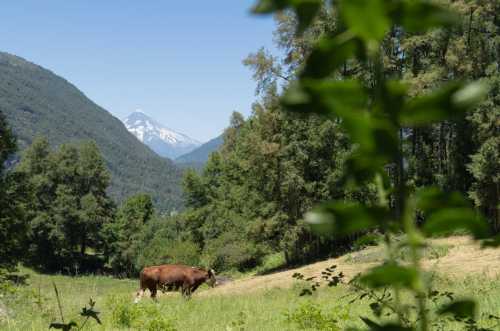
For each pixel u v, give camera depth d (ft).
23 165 215.92
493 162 92.27
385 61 85.25
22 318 29.71
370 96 1.85
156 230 214.69
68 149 222.48
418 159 104.99
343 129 1.86
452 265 58.90
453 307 2.19
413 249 2.09
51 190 215.72
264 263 141.18
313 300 40.98
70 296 42.42
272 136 107.24
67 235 210.59
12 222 76.43
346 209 1.89
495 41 102.58
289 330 27.40
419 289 1.93
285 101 1.74
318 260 103.60
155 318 30.94
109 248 218.38
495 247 2.21
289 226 107.86
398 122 1.82
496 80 94.48
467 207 2.05
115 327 29.60
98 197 224.74
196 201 193.67
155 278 53.52
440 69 96.63
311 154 105.29
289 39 81.10
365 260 68.18
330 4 1.77
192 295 56.90
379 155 1.90
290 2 1.81
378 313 4.17
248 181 116.78
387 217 2.01
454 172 107.45
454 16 1.73
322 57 1.82
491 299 29.01
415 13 1.72
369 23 1.74
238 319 32.53
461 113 1.73
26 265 195.31
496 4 96.48
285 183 104.27
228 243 151.43
